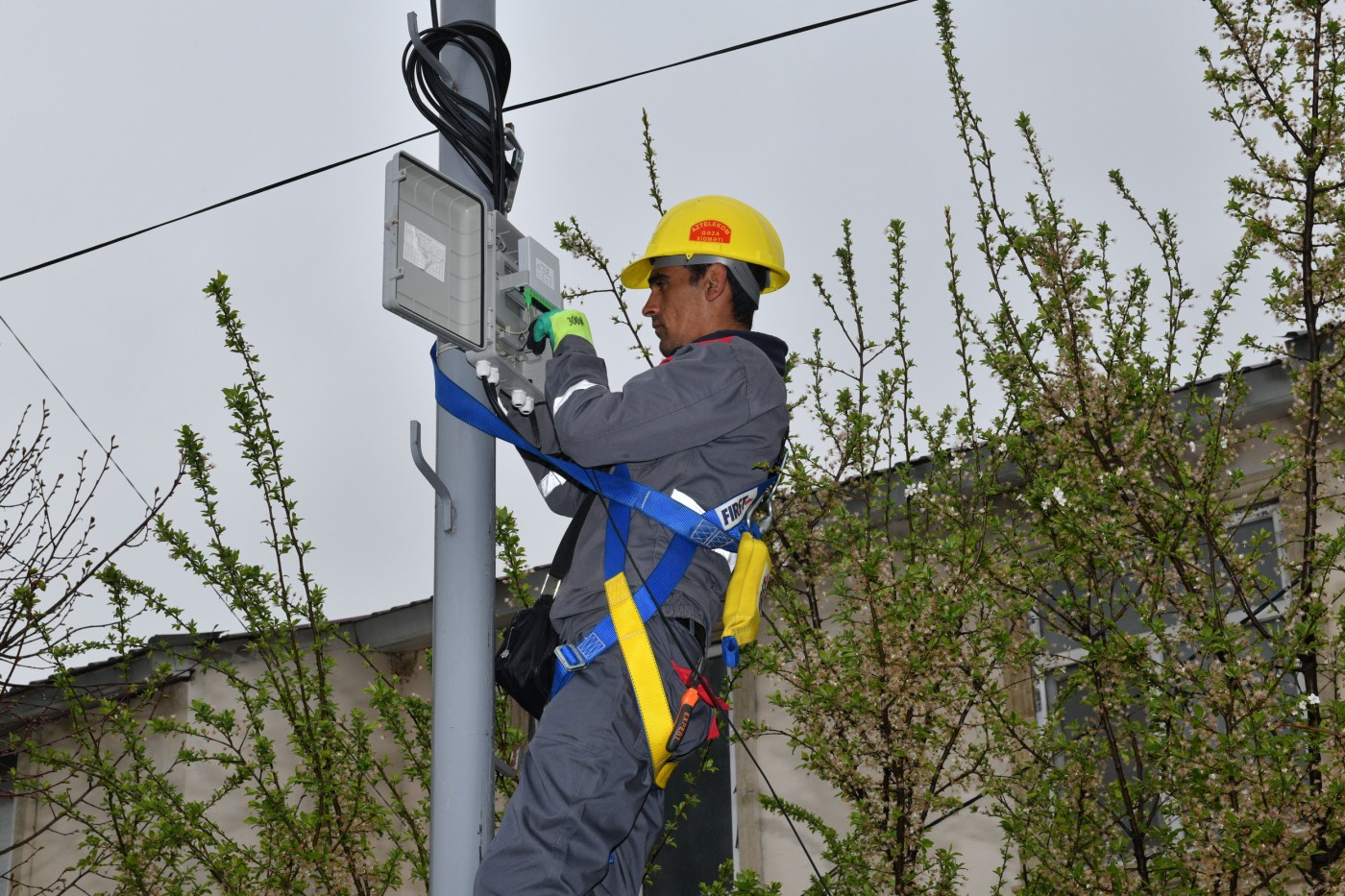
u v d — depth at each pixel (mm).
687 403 3588
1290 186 7762
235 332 8664
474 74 4238
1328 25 7535
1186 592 7328
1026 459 7828
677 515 3572
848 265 8359
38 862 11945
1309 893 6586
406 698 8555
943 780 8039
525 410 3721
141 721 11508
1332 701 6566
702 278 4008
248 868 8508
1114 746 7277
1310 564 7262
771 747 9898
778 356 3865
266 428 8734
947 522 7980
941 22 8078
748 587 3637
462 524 3863
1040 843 7172
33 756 9086
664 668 3459
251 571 8523
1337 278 7535
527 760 3363
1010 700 8867
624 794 3342
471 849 3615
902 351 8188
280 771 11344
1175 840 7262
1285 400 8414
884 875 7391
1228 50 7797
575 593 3562
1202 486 7219
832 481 7719
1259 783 6496
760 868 9688
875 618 7406
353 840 8492
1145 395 7609
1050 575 7445
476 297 3658
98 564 9398
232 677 8828
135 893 8656
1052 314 7703
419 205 3611
